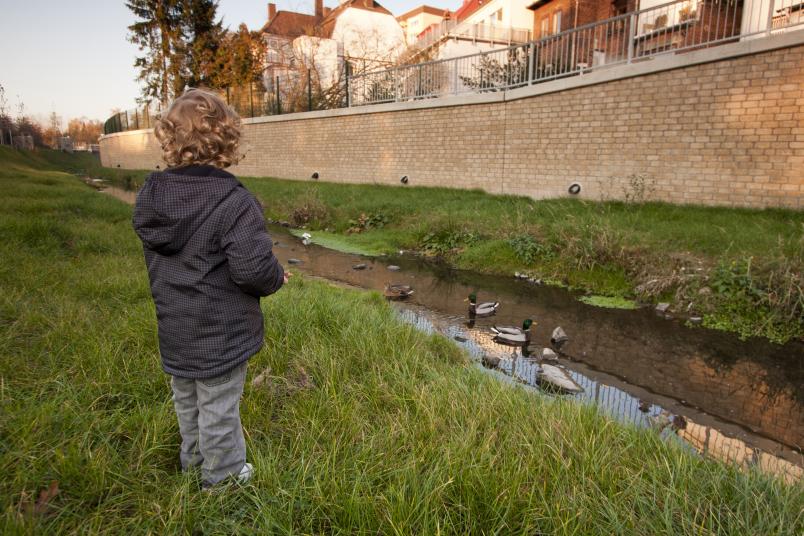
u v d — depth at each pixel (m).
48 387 2.51
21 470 1.77
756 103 7.74
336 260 8.77
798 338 4.93
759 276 5.45
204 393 1.75
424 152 13.71
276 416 2.55
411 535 1.65
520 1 31.78
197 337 1.68
